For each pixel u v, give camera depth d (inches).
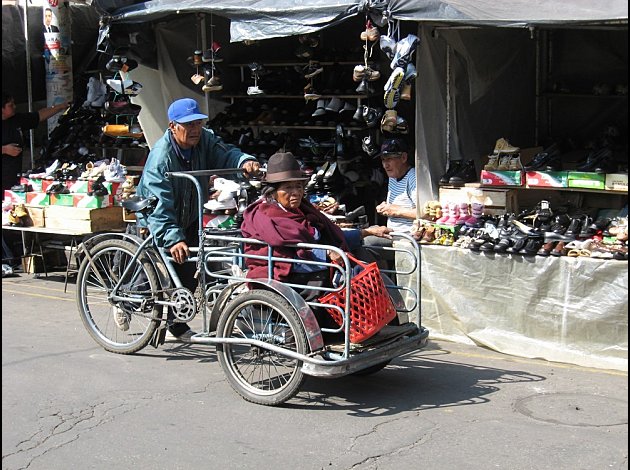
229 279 192.7
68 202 304.0
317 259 185.6
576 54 324.2
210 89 303.1
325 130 327.0
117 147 337.7
